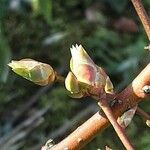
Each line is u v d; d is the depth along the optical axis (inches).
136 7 7.9
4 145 19.8
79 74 7.7
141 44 23.2
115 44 24.0
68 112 21.8
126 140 7.5
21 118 21.6
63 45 23.5
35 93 22.3
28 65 7.9
